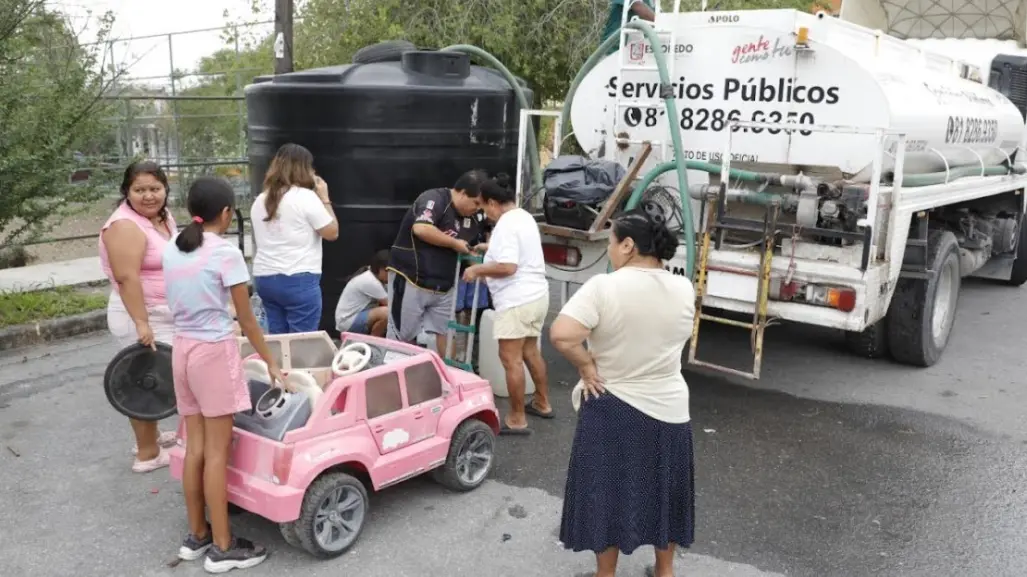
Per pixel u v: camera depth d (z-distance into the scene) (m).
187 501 3.73
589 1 11.56
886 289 5.57
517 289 4.94
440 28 11.30
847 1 9.53
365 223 6.52
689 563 3.82
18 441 5.03
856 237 5.18
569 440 5.15
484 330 5.83
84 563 3.74
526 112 6.50
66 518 4.13
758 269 5.42
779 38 5.73
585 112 6.70
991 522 4.27
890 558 3.91
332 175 6.45
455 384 4.33
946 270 6.89
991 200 8.73
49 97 6.96
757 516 4.29
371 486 4.44
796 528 4.17
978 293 9.75
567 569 3.74
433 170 6.50
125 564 3.74
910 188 5.91
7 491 4.39
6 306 7.31
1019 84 8.75
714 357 6.96
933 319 6.63
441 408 4.25
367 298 6.20
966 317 8.55
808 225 5.35
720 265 5.56
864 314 5.25
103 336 7.30
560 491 4.48
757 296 5.42
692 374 6.51
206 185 3.55
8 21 6.86
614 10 7.13
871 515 4.32
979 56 8.80
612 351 3.17
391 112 6.32
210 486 3.60
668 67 6.16
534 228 4.96
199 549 3.78
